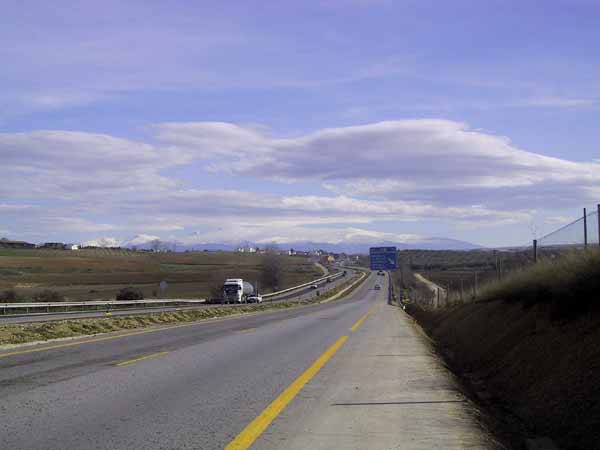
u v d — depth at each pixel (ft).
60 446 26.11
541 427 35.27
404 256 496.64
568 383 37.60
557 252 67.97
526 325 58.39
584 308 47.75
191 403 35.01
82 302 174.60
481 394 48.49
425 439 27.84
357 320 121.90
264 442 26.94
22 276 311.68
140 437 27.58
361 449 26.03
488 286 103.14
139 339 72.23
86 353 57.06
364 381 43.65
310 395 37.99
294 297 343.46
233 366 50.24
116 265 402.31
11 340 66.39
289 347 65.87
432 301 209.05
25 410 32.71
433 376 46.16
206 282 352.08
